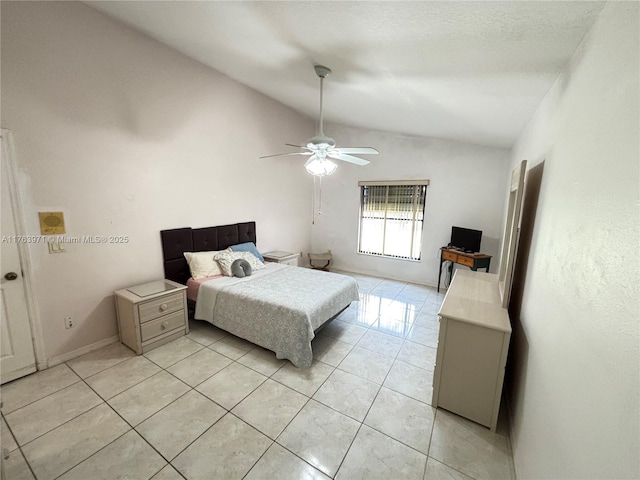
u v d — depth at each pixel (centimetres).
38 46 218
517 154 310
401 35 166
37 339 236
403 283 500
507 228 255
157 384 226
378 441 177
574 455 92
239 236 417
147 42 285
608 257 84
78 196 250
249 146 419
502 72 182
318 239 595
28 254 226
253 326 275
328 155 311
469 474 157
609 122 94
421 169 470
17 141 214
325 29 182
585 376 91
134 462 160
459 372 194
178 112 321
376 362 263
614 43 97
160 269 321
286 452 168
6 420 187
